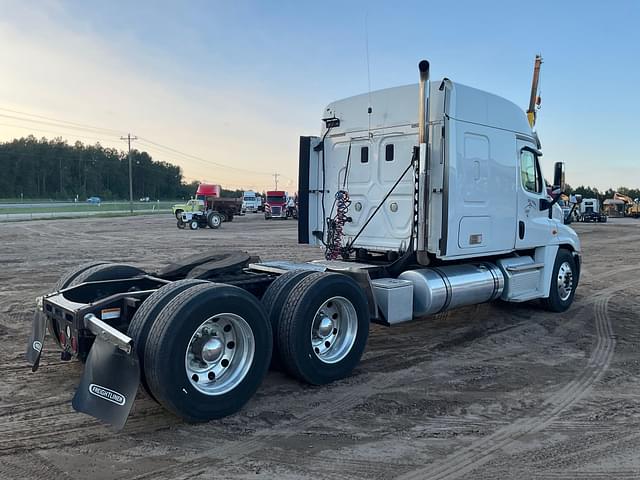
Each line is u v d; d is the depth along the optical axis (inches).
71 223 1441.9
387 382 207.3
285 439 156.3
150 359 153.9
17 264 559.2
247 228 1294.3
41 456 143.7
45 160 5017.2
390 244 266.1
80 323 168.2
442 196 240.2
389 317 230.5
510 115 286.7
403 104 259.6
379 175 270.7
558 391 198.8
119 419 148.9
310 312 193.0
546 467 140.6
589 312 340.5
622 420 172.4
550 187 331.3
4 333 269.7
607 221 1994.3
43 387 194.7
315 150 303.1
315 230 306.3
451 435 160.2
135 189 5664.4
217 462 141.8
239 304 171.0
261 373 178.7
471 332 286.5
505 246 284.7
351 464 141.5
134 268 229.8
